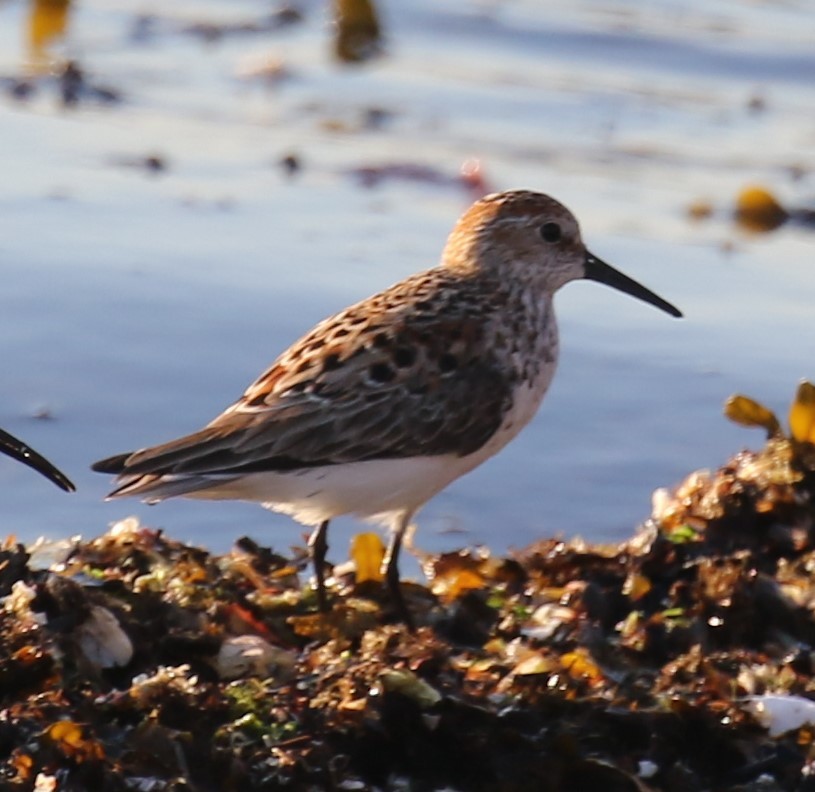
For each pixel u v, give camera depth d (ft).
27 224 53.93
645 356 49.47
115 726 26.11
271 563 34.73
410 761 26.63
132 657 28.32
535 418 46.47
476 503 42.91
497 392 35.94
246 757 25.67
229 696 26.81
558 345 38.01
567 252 38.17
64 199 55.93
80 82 66.80
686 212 58.44
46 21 71.92
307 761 25.77
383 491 34.76
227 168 59.67
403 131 64.08
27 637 27.76
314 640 30.91
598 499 43.21
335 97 67.56
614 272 39.34
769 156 62.95
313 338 35.73
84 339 48.14
